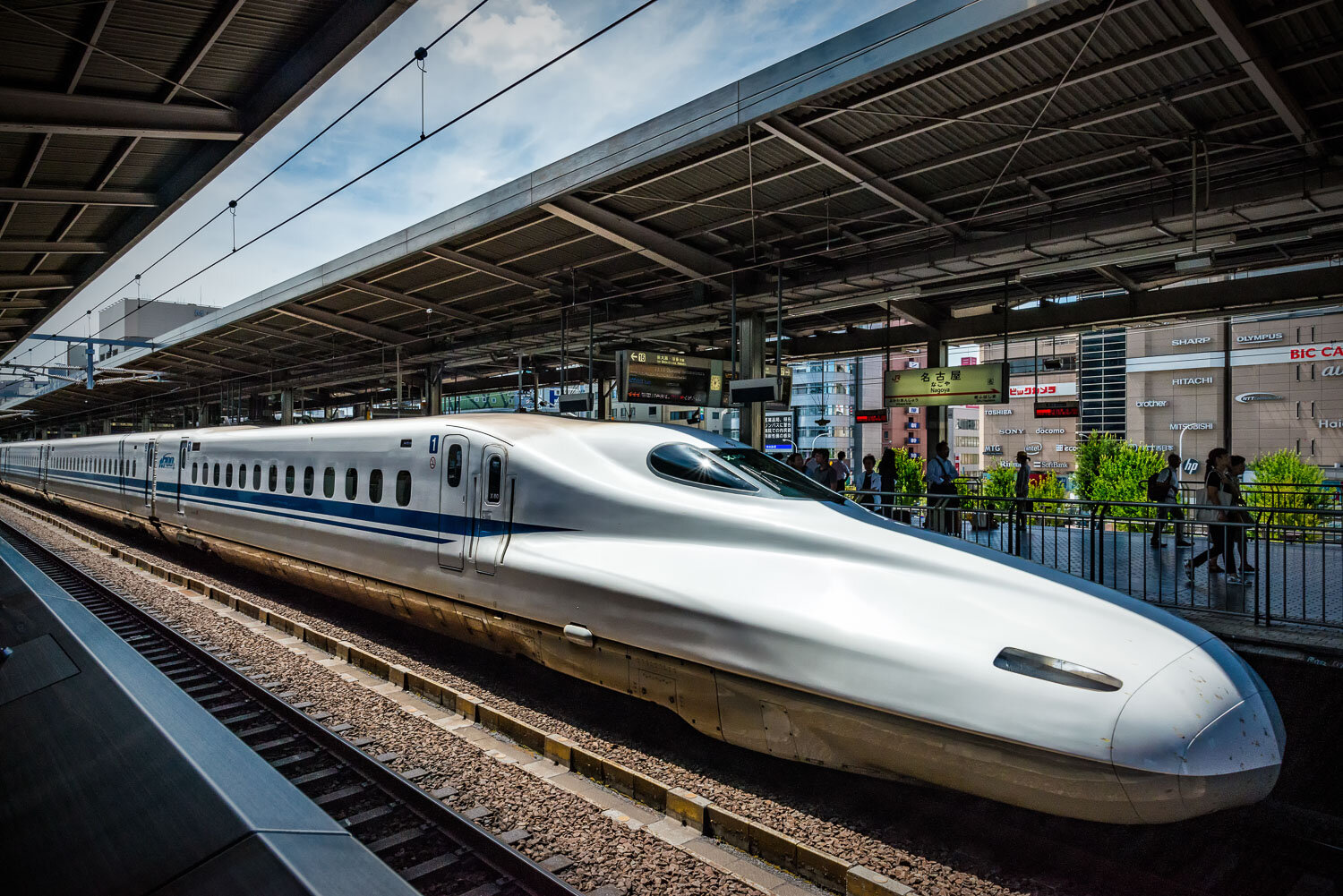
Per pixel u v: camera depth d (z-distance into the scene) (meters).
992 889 3.79
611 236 13.53
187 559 14.75
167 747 2.45
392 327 23.33
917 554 4.50
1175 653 3.74
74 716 3.06
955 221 12.45
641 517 5.55
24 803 2.91
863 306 17.89
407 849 4.07
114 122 11.65
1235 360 55.50
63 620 3.89
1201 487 20.67
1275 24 7.41
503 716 5.79
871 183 11.16
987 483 22.39
